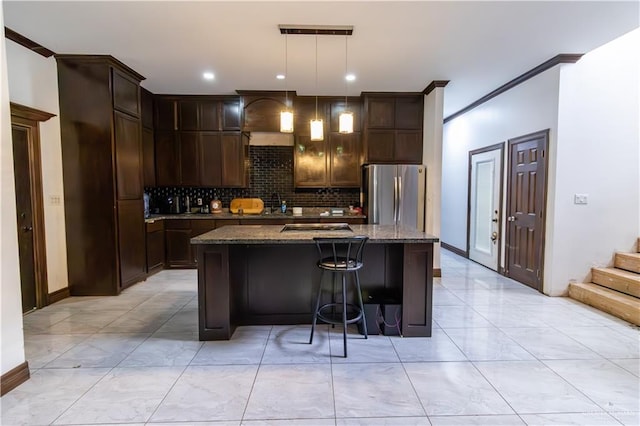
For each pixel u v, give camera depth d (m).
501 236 4.87
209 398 2.01
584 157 3.72
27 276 3.36
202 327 2.76
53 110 3.61
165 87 4.76
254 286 3.08
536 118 4.03
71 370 2.31
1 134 2.04
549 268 3.87
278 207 5.56
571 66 3.63
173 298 3.81
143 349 2.62
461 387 2.12
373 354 2.55
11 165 2.10
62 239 3.75
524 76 4.16
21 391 2.07
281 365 2.38
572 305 3.59
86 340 2.77
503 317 3.27
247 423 1.80
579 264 3.83
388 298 3.07
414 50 3.44
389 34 3.08
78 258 3.82
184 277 4.67
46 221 3.54
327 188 5.57
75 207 3.76
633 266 3.57
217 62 3.78
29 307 3.38
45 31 3.03
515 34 3.09
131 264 4.15
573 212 3.77
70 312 3.37
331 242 2.55
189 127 5.18
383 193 4.75
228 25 2.91
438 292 4.05
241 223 5.04
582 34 3.10
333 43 3.27
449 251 6.65
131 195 4.12
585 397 2.02
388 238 2.72
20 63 3.22
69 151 3.71
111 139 3.70
